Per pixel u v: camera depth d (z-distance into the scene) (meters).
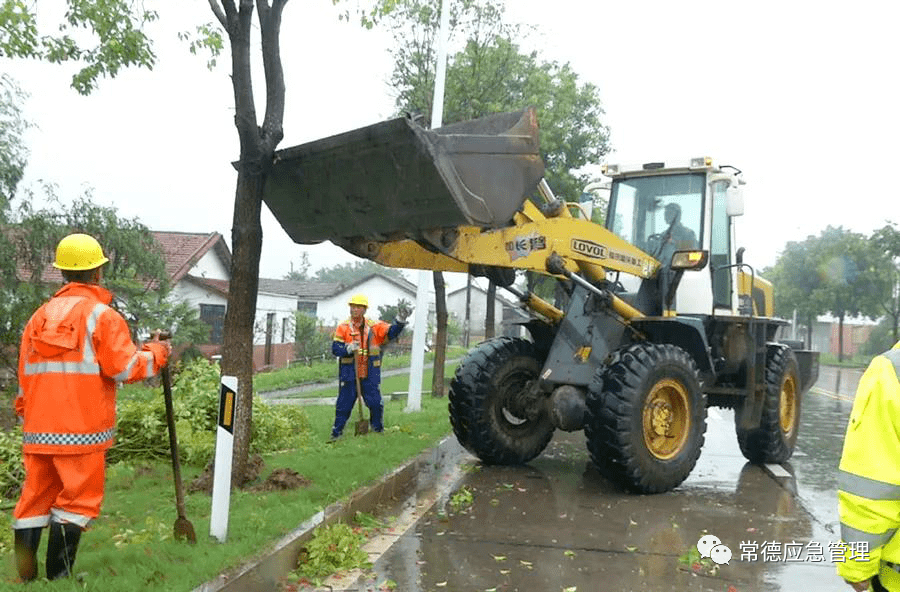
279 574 4.55
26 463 4.05
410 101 14.11
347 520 5.73
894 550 2.38
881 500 2.30
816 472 8.41
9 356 13.22
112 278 14.61
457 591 4.40
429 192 5.07
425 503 6.44
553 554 5.12
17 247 13.09
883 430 2.32
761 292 10.45
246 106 5.79
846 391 21.42
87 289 4.17
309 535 5.11
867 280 44.91
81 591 3.84
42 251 13.26
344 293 47.03
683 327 7.64
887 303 45.34
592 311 7.69
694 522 6.05
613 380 6.89
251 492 6.05
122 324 4.13
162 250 16.55
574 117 17.78
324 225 5.81
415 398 11.90
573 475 7.80
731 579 4.72
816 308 47.00
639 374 6.86
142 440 7.27
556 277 7.18
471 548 5.21
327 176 5.57
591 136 17.72
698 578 4.72
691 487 7.43
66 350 3.98
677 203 8.52
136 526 5.05
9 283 12.80
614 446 6.78
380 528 5.63
